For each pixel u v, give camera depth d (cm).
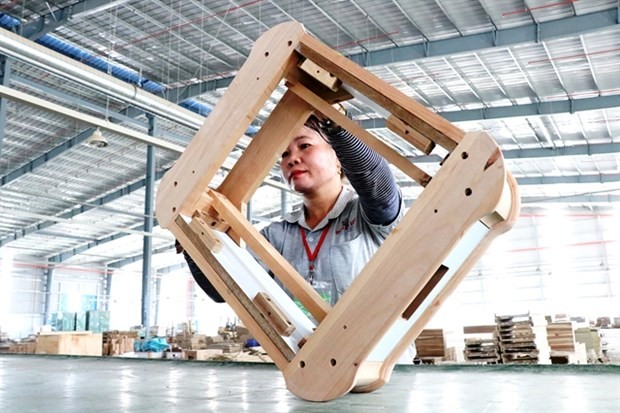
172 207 110
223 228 117
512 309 1788
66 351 718
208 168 109
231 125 110
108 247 2123
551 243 1778
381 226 153
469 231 89
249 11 722
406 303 89
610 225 1714
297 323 104
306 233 166
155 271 2408
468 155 86
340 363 92
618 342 1101
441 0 671
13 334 1944
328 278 155
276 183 827
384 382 107
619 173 1299
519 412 85
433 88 903
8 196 1458
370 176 135
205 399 106
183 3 712
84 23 768
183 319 2372
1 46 538
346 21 729
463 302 1862
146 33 793
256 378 151
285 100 120
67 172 1342
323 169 160
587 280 1712
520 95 912
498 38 710
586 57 780
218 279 105
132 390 123
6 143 1156
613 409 86
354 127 106
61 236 1905
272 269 110
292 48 109
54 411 91
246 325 102
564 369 152
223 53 851
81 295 2152
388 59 770
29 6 732
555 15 691
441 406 92
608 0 660
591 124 1023
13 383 140
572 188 1480
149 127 1062
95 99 1005
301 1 689
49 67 582
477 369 157
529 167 1293
